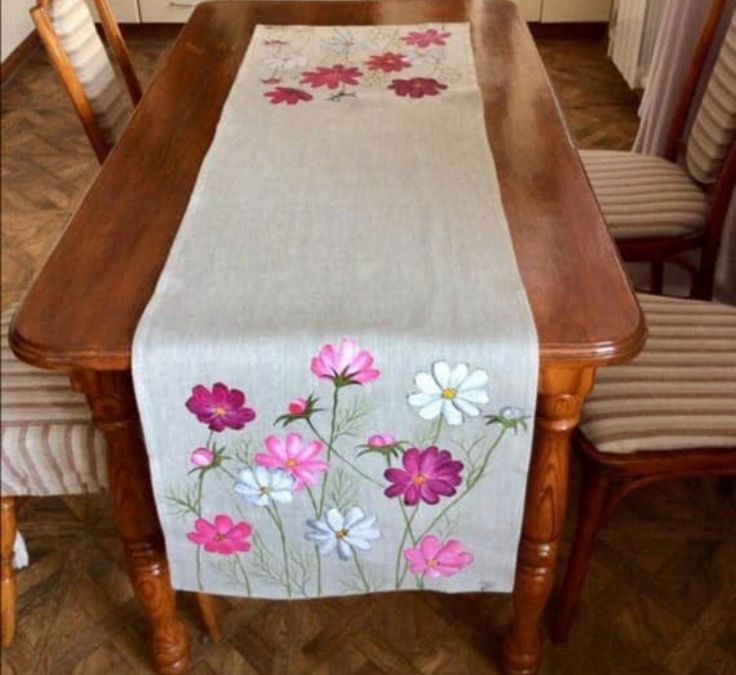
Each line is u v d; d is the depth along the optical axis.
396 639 1.40
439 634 1.41
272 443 0.96
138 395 0.91
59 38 1.41
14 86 3.42
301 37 1.71
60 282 0.98
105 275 0.99
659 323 1.31
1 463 1.17
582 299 0.94
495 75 1.52
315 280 0.98
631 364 1.23
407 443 0.96
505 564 1.10
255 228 1.08
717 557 1.53
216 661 1.37
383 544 1.08
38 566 1.53
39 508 1.65
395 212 1.11
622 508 1.63
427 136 1.31
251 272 0.99
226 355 0.88
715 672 1.35
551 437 1.01
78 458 1.17
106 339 0.90
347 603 1.46
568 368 0.92
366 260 1.01
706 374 1.22
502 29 1.72
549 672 1.35
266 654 1.38
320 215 1.11
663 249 1.63
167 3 3.62
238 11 1.84
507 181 1.18
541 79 1.50
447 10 1.82
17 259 2.31
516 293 0.94
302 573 1.12
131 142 1.30
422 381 0.90
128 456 1.06
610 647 1.38
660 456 1.14
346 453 0.98
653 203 1.64
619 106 3.21
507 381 0.89
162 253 1.03
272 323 0.91
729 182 1.56
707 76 1.93
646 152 2.18
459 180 1.18
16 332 0.91
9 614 1.34
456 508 1.03
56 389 1.22
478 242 1.04
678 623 1.42
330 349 0.89
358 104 1.42
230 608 1.45
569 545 1.53
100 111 1.51
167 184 1.19
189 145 1.29
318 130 1.34
